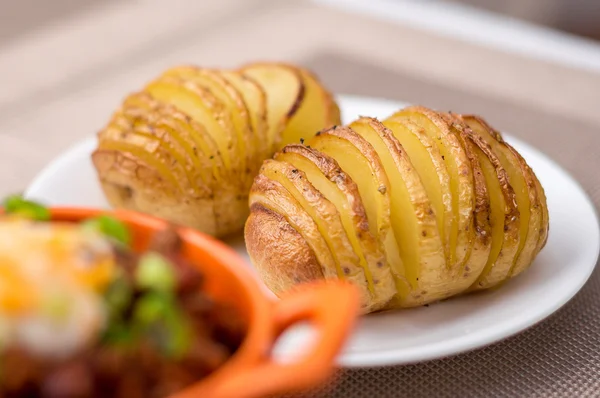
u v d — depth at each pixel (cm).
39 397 27
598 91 56
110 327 28
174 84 45
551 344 39
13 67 58
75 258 28
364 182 39
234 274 31
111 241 29
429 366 38
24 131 52
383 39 61
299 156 40
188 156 44
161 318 28
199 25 64
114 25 63
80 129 53
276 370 28
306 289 33
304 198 39
